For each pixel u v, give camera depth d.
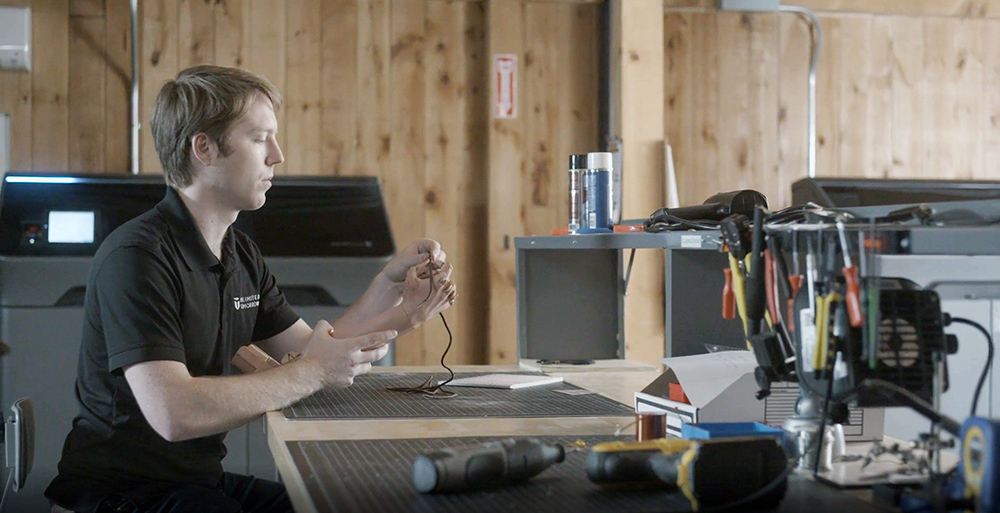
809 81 4.44
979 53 4.62
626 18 3.98
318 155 3.98
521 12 4.09
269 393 1.61
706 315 1.86
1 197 3.16
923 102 4.57
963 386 1.88
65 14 3.78
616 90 4.02
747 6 4.26
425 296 2.10
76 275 3.06
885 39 4.53
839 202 2.83
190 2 3.86
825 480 1.01
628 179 3.97
